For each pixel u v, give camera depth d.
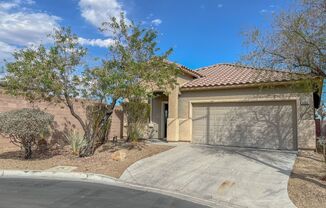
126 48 14.09
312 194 8.42
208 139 17.61
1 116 12.36
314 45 9.72
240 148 15.91
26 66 12.27
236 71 20.09
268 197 8.45
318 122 20.05
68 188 9.05
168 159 13.30
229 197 8.63
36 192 8.38
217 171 11.21
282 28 10.70
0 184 9.32
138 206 7.44
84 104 15.88
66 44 13.20
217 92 17.44
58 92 12.84
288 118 15.29
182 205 7.82
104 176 10.87
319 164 12.05
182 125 18.39
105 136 17.97
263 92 15.88
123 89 12.93
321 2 9.61
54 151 15.02
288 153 14.20
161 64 14.23
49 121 13.29
